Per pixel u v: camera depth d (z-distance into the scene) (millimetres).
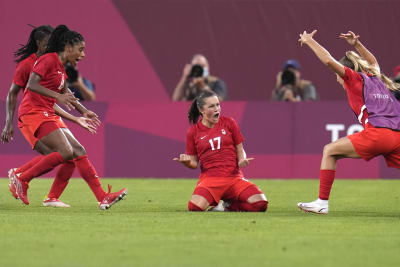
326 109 46156
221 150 28703
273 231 21875
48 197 30266
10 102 29547
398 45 64562
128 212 27688
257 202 28094
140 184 42125
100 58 64312
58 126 28719
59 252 18328
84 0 63656
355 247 19109
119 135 46344
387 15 64375
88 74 64250
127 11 64125
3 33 62344
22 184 28734
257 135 46375
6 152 45656
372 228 22656
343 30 64688
